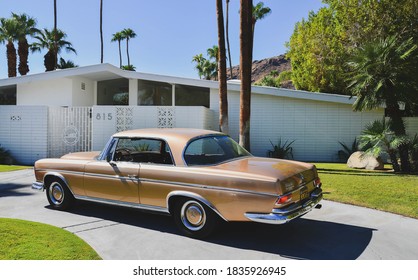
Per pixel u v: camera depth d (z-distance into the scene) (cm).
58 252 385
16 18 3094
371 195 687
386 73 1012
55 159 595
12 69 3075
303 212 411
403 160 1061
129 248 413
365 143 1073
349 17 1869
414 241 438
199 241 438
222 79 1080
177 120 1377
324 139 1499
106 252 400
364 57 1026
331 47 2081
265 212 383
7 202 648
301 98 1483
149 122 1383
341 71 2003
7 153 1304
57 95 1689
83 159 563
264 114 1533
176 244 427
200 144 478
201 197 425
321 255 392
